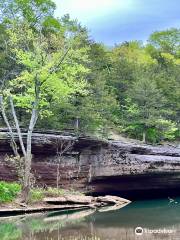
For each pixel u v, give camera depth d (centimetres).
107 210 2891
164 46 7812
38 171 3394
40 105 3053
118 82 5416
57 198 2983
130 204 3381
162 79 5666
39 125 3834
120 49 6712
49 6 4041
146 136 5284
